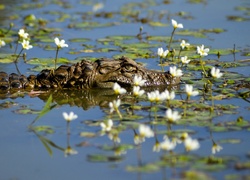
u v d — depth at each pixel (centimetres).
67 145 1130
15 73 1606
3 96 1470
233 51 1759
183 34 1994
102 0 2634
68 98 1451
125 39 1952
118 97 1441
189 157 1032
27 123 1256
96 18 2280
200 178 941
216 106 1316
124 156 1064
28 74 1602
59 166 1047
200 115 1252
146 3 2548
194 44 1861
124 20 2233
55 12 2372
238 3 2505
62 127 1226
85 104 1395
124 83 1516
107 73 1525
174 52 1680
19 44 1909
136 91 1243
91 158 1061
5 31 2055
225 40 1912
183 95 1428
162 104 1341
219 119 1230
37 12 2389
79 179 992
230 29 2058
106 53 1783
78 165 1044
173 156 1042
